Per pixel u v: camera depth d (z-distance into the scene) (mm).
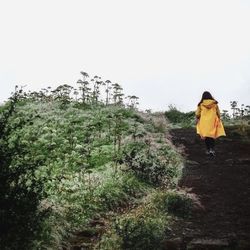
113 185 10844
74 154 13719
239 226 8883
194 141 18438
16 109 19656
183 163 14391
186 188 11359
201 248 7918
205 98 16172
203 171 13562
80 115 19875
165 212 9477
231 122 26172
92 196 10086
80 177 11156
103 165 12867
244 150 16844
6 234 6598
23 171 7234
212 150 15680
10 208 6750
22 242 6707
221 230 8688
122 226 8156
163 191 10477
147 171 12094
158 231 8125
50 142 14875
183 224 9070
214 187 11719
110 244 7742
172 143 17438
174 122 27891
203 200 10609
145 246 7672
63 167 12430
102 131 17422
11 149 7461
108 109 22016
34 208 7008
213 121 15734
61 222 8414
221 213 9695
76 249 7828
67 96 24766
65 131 16812
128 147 14469
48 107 22047
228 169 13758
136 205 10172
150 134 17516
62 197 9750
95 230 8500
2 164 7004
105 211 9703
